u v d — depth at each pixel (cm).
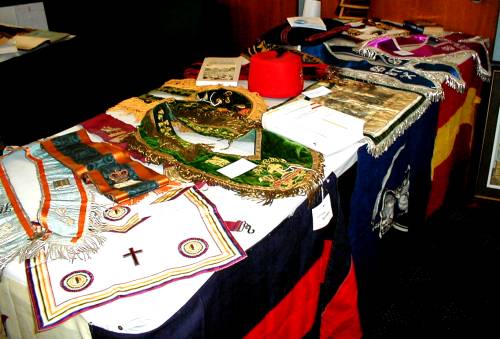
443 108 184
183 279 90
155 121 142
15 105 221
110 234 101
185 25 281
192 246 97
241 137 136
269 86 163
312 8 238
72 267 93
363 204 146
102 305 85
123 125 147
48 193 113
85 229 101
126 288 88
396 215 172
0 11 287
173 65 283
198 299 88
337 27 221
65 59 245
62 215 105
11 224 104
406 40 210
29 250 96
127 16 291
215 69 188
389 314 183
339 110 157
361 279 159
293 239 111
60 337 92
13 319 102
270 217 107
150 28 287
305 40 207
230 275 94
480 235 222
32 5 297
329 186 122
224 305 95
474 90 212
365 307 168
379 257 170
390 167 154
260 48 206
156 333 82
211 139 137
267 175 119
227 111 150
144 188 112
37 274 91
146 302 86
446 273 201
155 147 130
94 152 128
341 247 131
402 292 192
